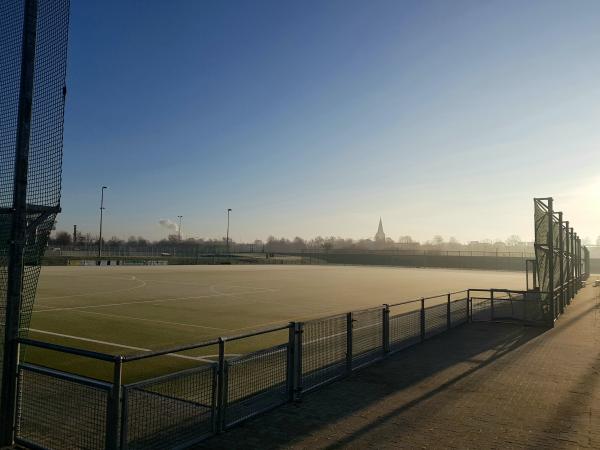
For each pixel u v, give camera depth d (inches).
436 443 219.3
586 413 262.8
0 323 224.1
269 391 261.4
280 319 639.8
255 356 252.4
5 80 231.8
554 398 290.4
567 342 487.5
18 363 215.8
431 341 494.0
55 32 225.3
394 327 428.8
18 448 207.9
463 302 634.8
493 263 3376.0
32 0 227.1
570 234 973.2
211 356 412.5
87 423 191.0
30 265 228.8
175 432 203.9
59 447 198.2
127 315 652.7
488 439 224.5
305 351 296.2
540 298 605.3
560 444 219.6
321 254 4264.3
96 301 805.9
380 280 1601.9
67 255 2837.1
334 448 212.5
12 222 217.8
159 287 1106.7
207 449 209.0
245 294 992.2
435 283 1478.8
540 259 627.5
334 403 277.7
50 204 222.7
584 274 1775.3
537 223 632.4
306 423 243.6
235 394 238.8
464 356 415.5
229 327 568.1
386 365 379.2
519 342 487.5
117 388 179.2
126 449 181.8
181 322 600.4
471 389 309.4
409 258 3791.8
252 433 229.3
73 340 476.1
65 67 222.5
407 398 288.7
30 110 223.8
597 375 348.2
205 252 4111.7
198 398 216.4
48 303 765.9
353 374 347.6
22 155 220.7
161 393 198.7
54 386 202.2
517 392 303.1
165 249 3555.6
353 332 355.3
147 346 452.1
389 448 213.0
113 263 2448.3
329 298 944.3
